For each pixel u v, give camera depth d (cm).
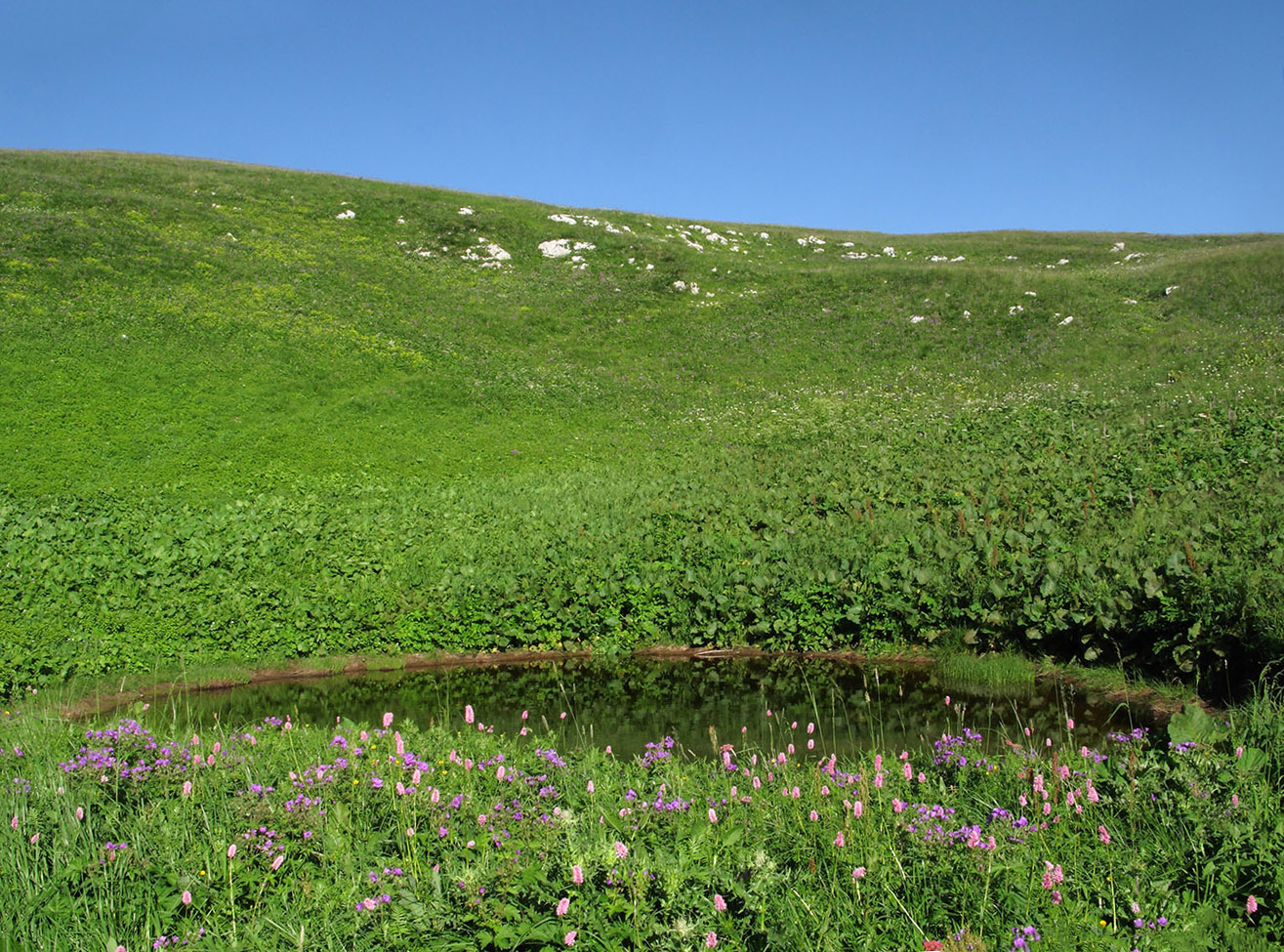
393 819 588
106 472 2177
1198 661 966
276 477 2252
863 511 1695
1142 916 435
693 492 1986
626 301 3969
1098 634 1076
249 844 534
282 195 4666
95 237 3416
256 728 916
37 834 515
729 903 450
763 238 5550
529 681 1216
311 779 629
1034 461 1898
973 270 3925
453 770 671
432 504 2036
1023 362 3047
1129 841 532
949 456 2081
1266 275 3350
